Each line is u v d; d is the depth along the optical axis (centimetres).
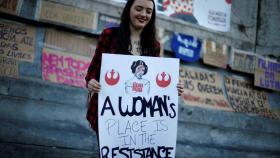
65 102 519
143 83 321
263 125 707
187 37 660
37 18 521
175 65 329
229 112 673
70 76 537
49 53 531
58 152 468
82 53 559
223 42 721
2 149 435
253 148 661
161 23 643
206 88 671
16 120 467
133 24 331
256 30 769
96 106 325
